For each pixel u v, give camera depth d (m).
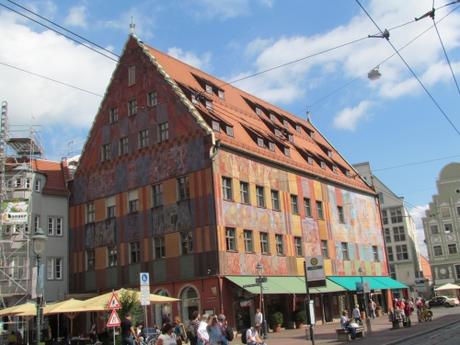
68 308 29.19
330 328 40.41
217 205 37.50
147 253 40.84
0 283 43.31
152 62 43.69
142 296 20.58
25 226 45.16
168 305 38.53
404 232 101.00
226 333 19.19
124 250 42.53
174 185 40.03
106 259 43.78
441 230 95.62
